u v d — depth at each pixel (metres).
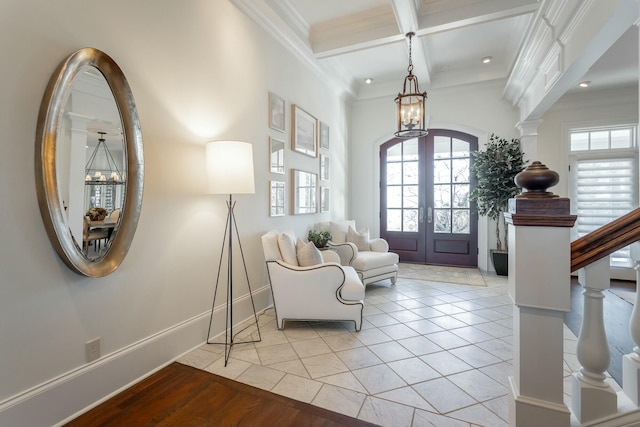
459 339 2.58
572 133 4.88
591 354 0.99
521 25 3.61
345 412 1.68
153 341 2.09
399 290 4.04
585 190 4.79
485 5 3.11
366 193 5.89
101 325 1.80
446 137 5.43
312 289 2.72
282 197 3.64
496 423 1.58
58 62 1.59
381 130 5.74
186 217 2.38
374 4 3.33
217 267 2.67
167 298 2.22
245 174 2.30
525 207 1.00
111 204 1.84
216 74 2.65
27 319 1.48
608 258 0.97
